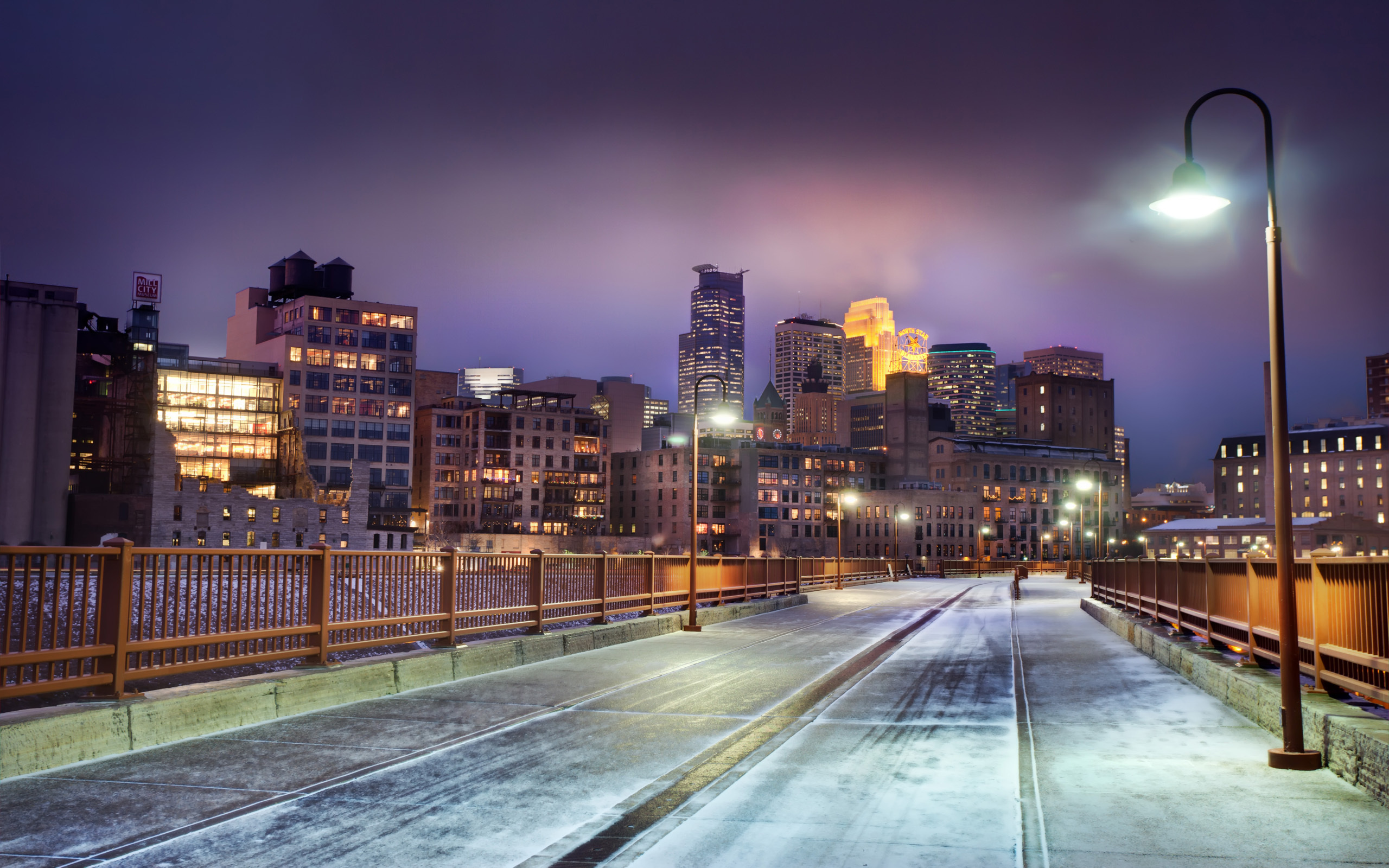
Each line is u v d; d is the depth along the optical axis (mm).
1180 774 9656
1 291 133000
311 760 10242
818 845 7516
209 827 7930
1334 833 7617
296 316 164500
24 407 130750
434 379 189125
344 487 159250
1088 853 7191
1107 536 191500
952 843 7488
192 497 135875
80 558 10594
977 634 26766
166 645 11344
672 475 181125
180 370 153625
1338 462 185875
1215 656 15797
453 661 16469
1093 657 20312
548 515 176250
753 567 38844
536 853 7398
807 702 14531
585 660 19891
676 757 10633
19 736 9367
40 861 7098
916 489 175375
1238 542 175750
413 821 8172
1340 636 10602
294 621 13695
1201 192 10609
